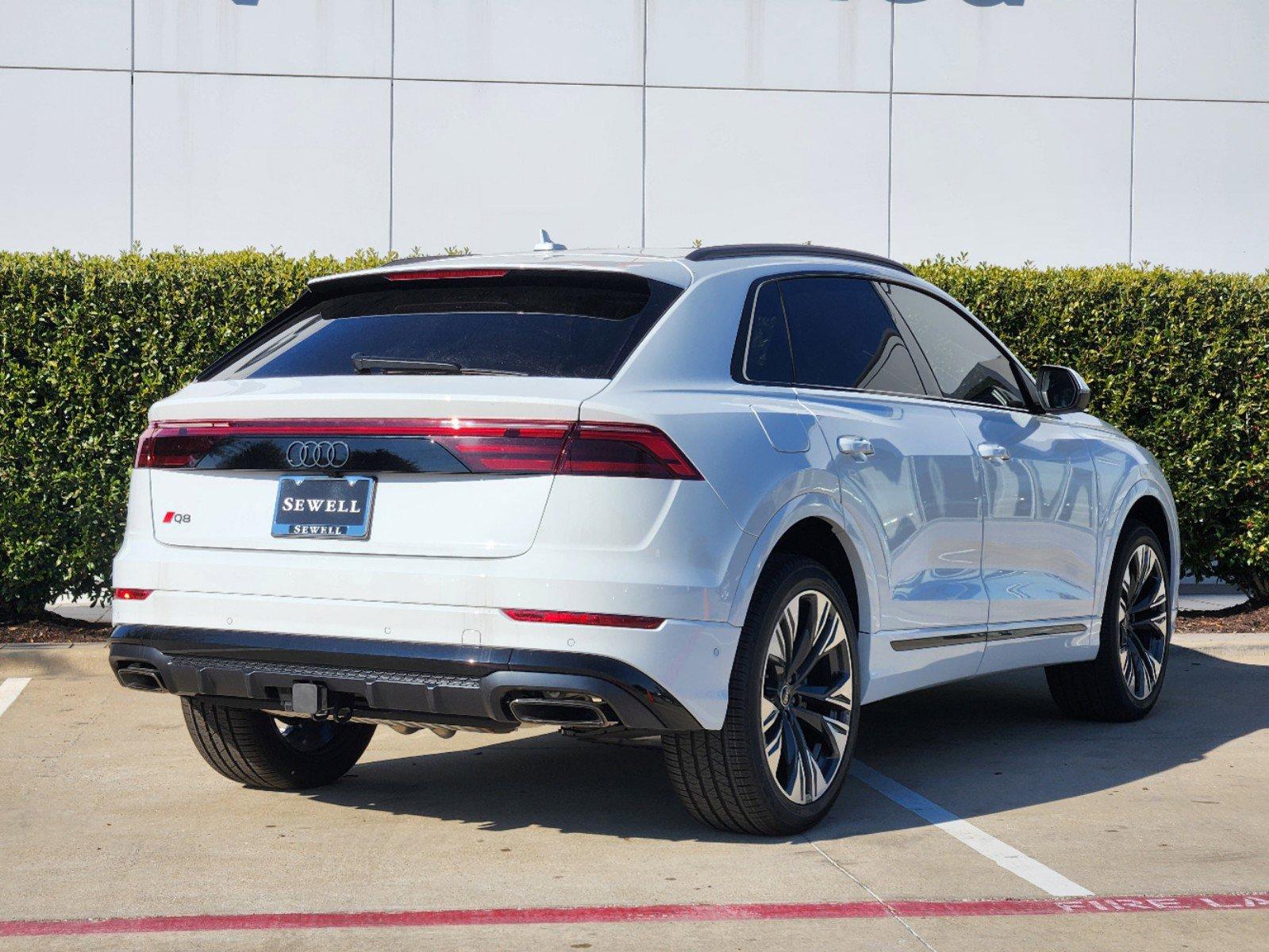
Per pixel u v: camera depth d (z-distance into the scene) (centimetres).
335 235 1118
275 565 427
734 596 419
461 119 1125
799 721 464
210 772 553
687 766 436
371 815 488
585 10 1132
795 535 473
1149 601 678
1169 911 383
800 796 452
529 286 462
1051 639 596
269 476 436
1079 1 1172
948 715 681
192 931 364
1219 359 888
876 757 585
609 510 400
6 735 616
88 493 824
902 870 419
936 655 524
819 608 459
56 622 869
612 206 1138
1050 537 593
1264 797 514
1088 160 1177
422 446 412
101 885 404
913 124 1161
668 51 1138
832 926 369
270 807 499
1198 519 906
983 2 1163
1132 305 888
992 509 552
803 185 1152
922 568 512
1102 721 663
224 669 433
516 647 399
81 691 719
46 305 823
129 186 1105
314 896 394
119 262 837
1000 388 594
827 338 502
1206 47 1186
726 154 1145
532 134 1130
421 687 406
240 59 1110
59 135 1100
